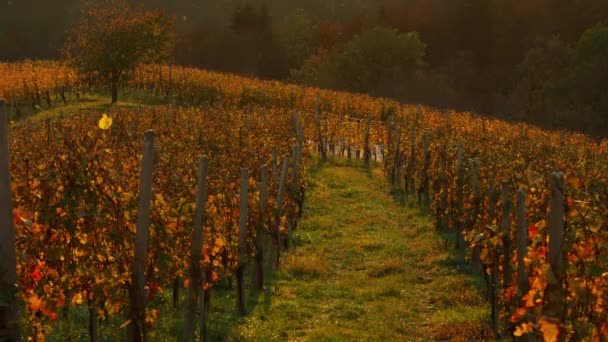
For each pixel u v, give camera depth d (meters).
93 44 41.06
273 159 16.34
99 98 43.78
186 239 10.34
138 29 41.53
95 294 7.86
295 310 12.09
